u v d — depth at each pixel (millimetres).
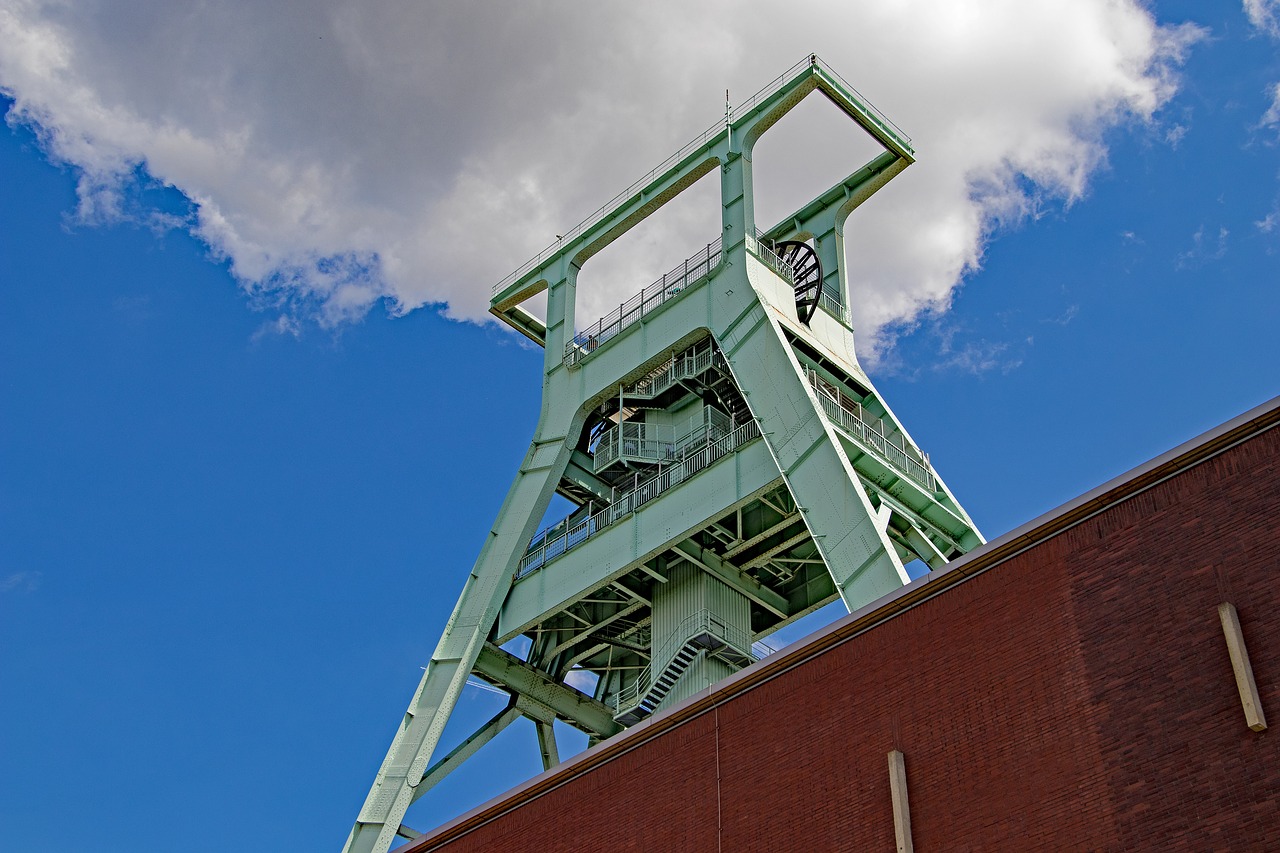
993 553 23719
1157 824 19672
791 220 49562
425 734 42281
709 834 25547
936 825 22172
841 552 35188
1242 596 20391
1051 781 21141
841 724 24500
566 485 47938
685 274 45656
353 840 40594
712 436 44125
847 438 39688
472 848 30188
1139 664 21031
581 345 48344
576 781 28844
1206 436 21828
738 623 42906
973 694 22844
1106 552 22266
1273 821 18641
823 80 45156
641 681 44281
